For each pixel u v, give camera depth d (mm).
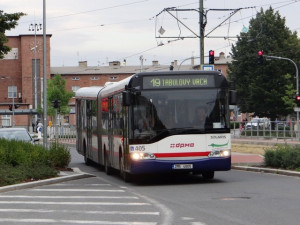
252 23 77500
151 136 18688
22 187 17984
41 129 65688
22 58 109312
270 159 24094
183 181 20203
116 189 17797
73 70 126875
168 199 14852
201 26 36250
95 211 12805
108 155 23594
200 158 18812
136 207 13375
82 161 34531
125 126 19438
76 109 32688
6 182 18156
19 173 19156
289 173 21375
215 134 18922
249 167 24359
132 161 18688
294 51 76062
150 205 13703
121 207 13422
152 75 18906
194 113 18922
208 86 19078
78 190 17516
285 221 10953
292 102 72875
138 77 18859
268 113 77062
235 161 27641
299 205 13148
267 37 76688
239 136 63688
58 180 20094
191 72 19031
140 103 18812
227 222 10969
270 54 75438
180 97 18922
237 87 78062
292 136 53281
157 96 18844
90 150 28250
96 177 22578
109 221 11367
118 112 21109
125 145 19578
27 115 103438
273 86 75938
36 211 12945
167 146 18719
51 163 22828
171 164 18656
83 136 30297
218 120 19000
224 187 17609
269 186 17484
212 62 36156
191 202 14102
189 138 18797
